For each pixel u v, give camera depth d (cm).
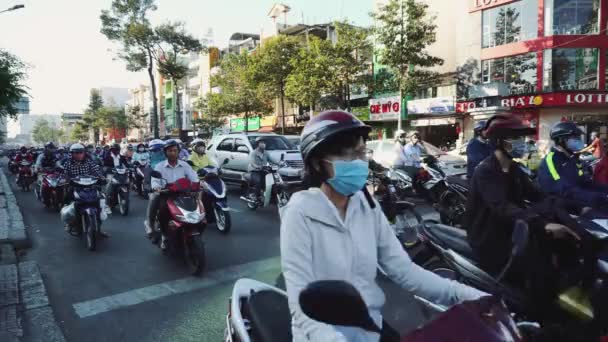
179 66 3741
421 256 395
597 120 2222
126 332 389
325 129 167
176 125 5981
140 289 495
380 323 183
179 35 3544
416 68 2770
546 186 426
